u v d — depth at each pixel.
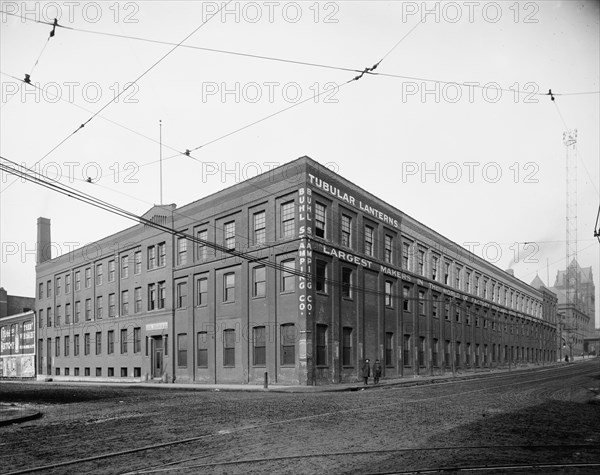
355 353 35.62
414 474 8.23
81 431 13.02
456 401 19.59
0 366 67.38
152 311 42.88
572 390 25.39
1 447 10.94
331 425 13.21
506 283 70.19
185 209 40.88
